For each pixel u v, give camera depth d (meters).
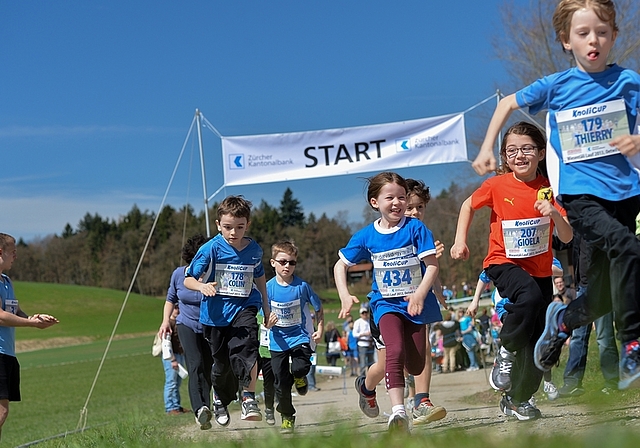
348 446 3.31
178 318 7.13
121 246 122.00
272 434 3.74
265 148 12.41
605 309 3.99
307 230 112.44
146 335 66.69
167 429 7.16
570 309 4.12
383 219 5.10
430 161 12.32
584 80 3.97
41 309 80.75
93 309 83.25
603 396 3.14
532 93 4.05
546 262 5.11
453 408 7.84
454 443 3.06
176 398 10.27
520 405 5.15
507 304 4.94
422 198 6.51
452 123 12.29
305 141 12.40
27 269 124.75
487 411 6.78
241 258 6.36
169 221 121.25
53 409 17.58
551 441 2.76
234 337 6.28
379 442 3.27
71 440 6.50
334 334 23.83
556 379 8.57
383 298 5.00
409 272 4.95
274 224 114.50
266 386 7.64
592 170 3.94
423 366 5.02
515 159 5.04
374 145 12.32
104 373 29.05
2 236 5.82
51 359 43.22
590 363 8.75
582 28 3.87
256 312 6.45
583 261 4.20
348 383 17.05
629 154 3.69
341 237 109.06
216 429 7.22
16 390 5.69
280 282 7.34
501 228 5.11
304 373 7.07
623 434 2.61
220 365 6.52
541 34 25.05
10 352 5.63
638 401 4.34
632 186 3.88
